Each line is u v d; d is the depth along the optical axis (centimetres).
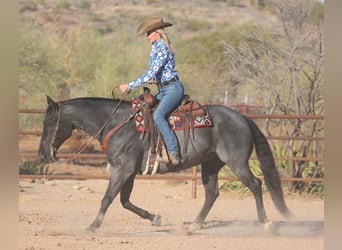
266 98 3062
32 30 5188
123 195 1841
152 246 1561
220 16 9400
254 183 1783
